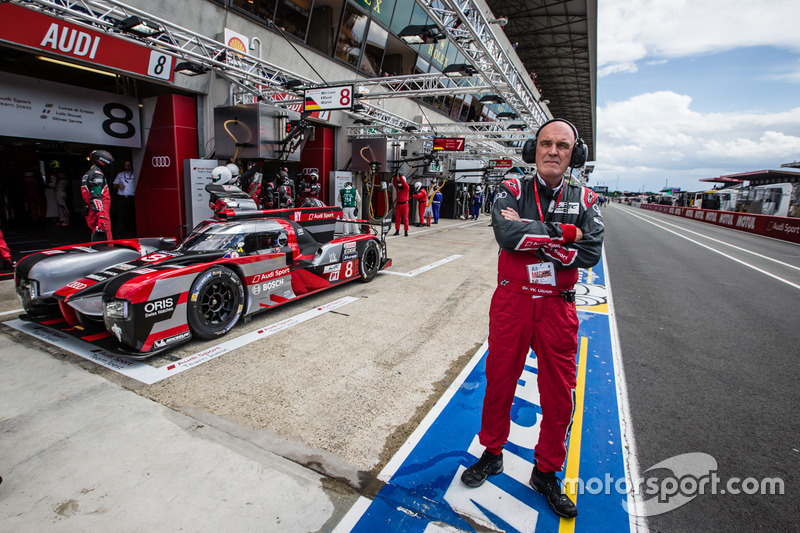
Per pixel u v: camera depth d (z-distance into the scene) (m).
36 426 2.22
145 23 5.47
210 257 3.57
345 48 10.89
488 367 1.85
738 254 10.18
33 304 3.58
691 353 3.63
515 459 2.12
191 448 2.09
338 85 7.39
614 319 4.55
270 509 1.71
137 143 7.93
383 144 11.55
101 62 6.23
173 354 3.21
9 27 5.21
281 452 2.09
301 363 3.15
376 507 1.75
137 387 2.69
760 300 5.56
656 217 29.73
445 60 15.62
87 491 1.77
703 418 2.57
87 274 3.78
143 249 4.30
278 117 7.89
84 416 2.34
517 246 1.64
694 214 28.39
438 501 1.80
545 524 1.70
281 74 7.88
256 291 3.95
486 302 4.98
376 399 2.65
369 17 11.21
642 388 2.95
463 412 2.52
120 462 1.96
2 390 2.60
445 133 12.38
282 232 4.41
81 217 10.59
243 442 2.16
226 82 8.18
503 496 1.85
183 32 6.12
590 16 17.12
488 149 15.44
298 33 9.38
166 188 7.93
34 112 6.49
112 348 3.16
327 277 4.96
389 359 3.28
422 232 12.62
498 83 7.01
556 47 22.89
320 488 1.84
